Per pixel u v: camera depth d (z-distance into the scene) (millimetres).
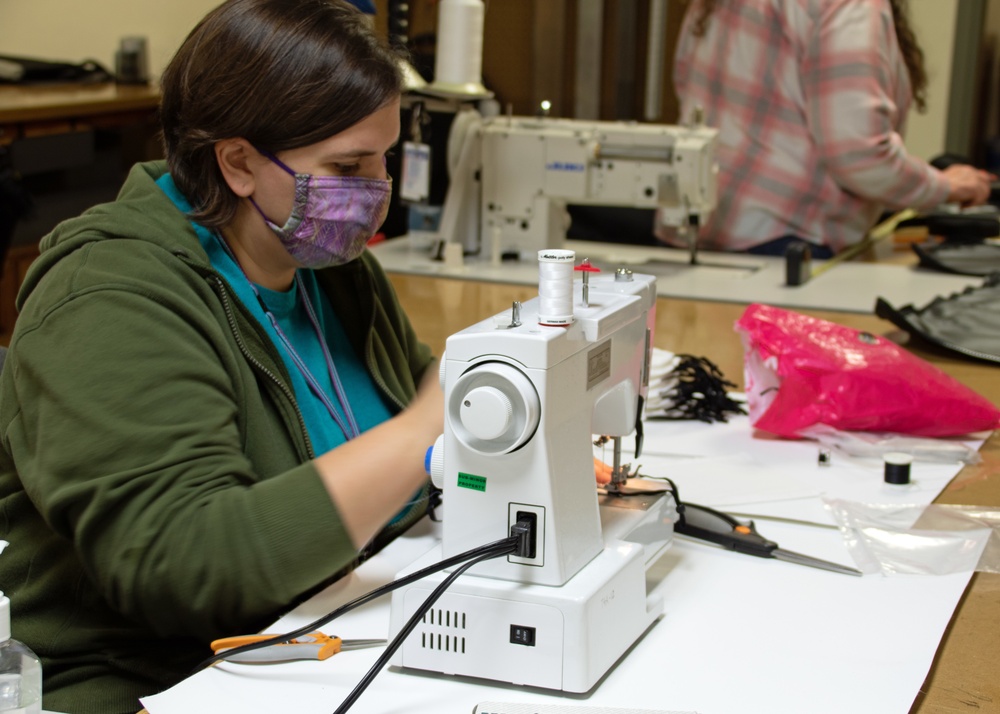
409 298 2535
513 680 979
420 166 2799
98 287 1082
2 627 871
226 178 1223
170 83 1229
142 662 1153
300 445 1261
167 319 1100
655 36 3186
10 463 1194
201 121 1189
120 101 3961
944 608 1132
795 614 1115
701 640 1061
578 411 1017
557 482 974
